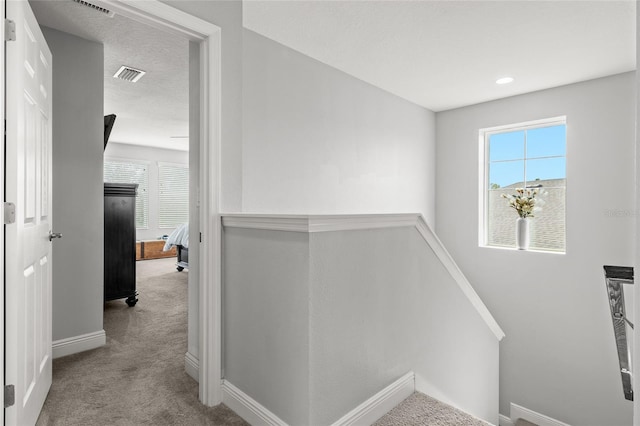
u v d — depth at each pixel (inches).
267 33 100.5
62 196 100.7
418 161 168.7
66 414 70.5
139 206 306.8
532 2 85.5
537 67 124.1
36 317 66.8
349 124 130.7
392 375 76.0
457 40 105.0
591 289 136.2
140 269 249.8
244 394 70.7
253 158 99.4
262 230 66.7
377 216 70.8
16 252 54.0
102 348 105.9
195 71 86.4
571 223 140.7
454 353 100.6
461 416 72.1
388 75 131.5
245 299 70.8
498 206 167.0
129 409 72.6
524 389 152.9
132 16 65.2
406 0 84.8
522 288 153.7
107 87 155.9
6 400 53.3
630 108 127.9
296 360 60.0
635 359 21.3
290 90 109.5
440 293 93.5
